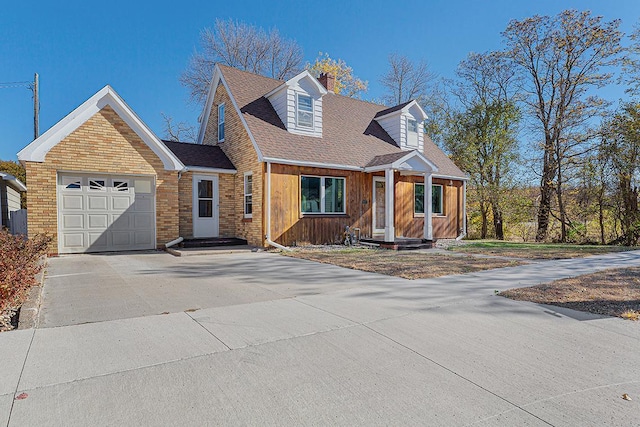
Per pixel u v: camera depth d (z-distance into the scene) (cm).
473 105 2325
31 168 1016
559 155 1952
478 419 257
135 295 604
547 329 445
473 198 2330
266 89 1573
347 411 266
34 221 1021
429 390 297
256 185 1291
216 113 1606
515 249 1376
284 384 305
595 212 1842
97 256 1070
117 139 1135
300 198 1337
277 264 961
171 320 468
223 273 823
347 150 1502
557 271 848
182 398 280
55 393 283
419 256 1127
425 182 1502
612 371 333
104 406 267
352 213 1475
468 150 2306
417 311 517
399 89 3158
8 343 383
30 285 578
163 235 1221
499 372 330
